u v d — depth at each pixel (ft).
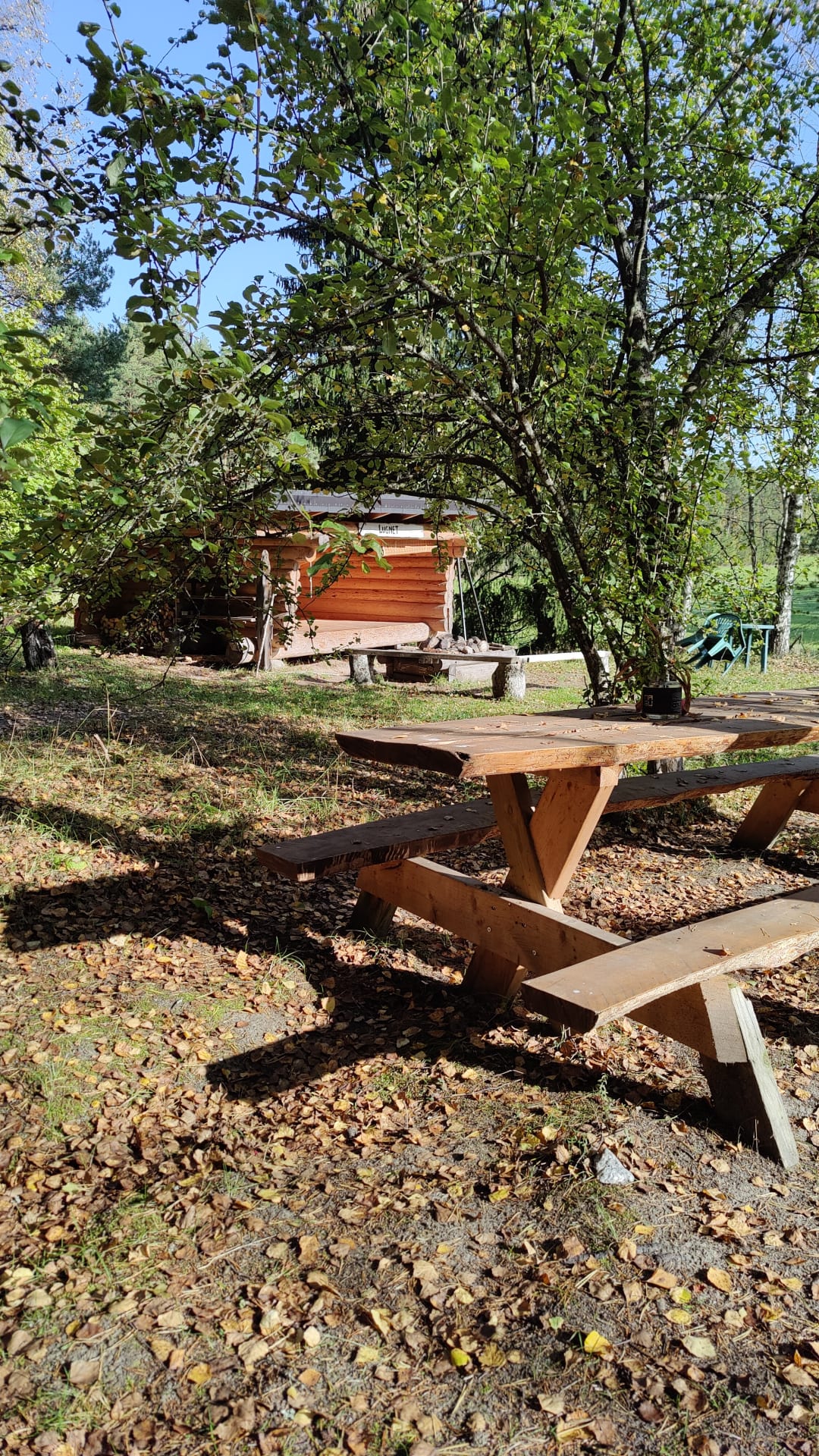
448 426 19.34
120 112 10.42
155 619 19.75
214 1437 6.63
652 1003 10.52
